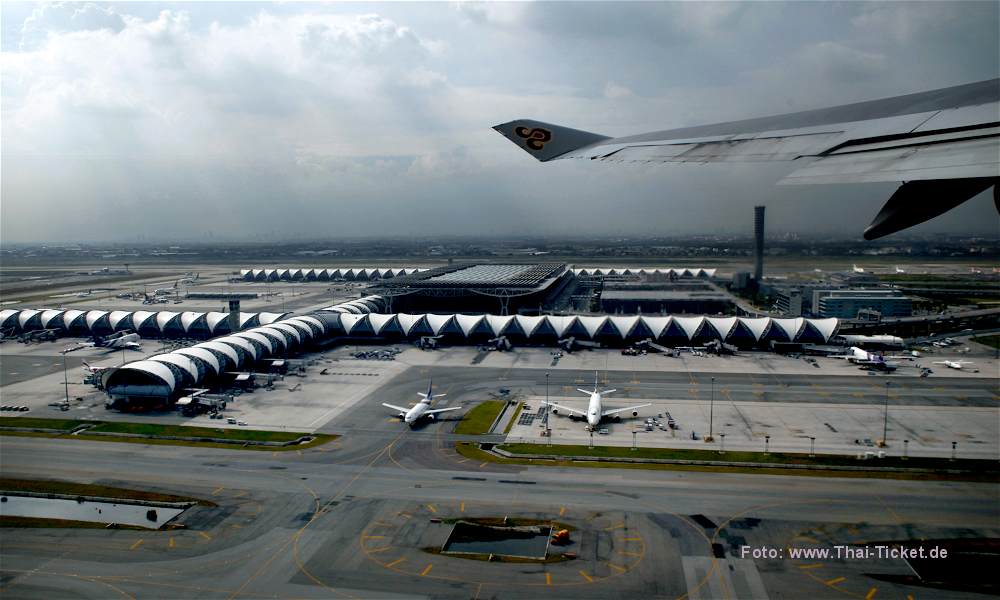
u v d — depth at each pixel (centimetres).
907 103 1991
